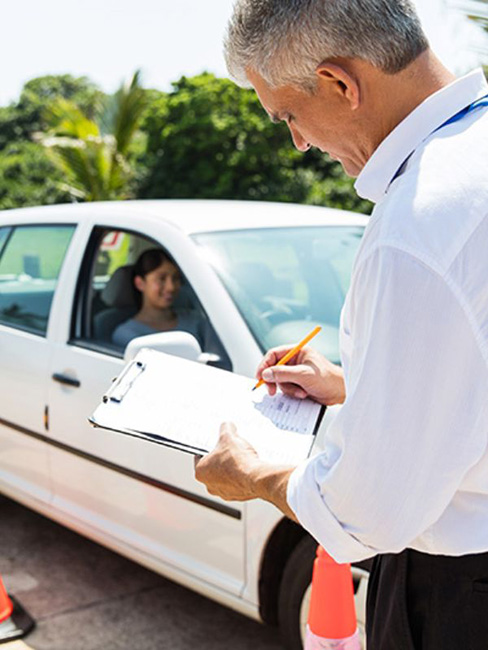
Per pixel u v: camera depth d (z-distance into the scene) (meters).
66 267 3.15
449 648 1.19
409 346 1.00
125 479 2.71
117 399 1.50
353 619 1.90
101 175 15.71
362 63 1.11
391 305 1.00
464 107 1.12
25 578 3.26
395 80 1.13
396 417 1.02
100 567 3.36
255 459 1.31
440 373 1.00
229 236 2.84
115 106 15.80
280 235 2.97
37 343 3.12
